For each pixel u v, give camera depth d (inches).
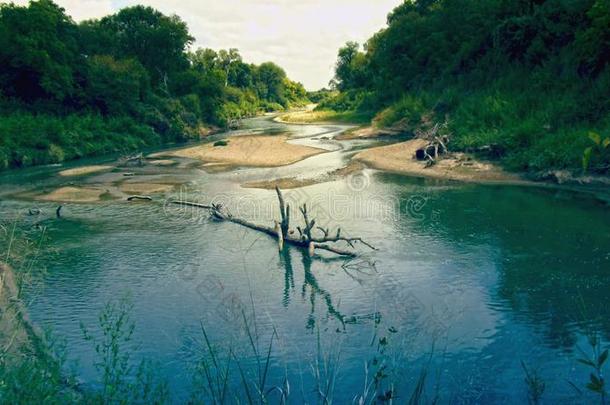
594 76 1153.4
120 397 276.7
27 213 806.5
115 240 652.7
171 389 317.1
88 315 431.5
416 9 2795.3
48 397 222.2
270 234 669.9
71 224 734.5
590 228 639.1
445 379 329.7
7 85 1621.6
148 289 491.8
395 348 370.3
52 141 1467.8
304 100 6993.1
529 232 634.2
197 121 2253.9
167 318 427.8
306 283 505.0
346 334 395.2
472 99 1464.1
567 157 923.4
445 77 1925.4
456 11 2149.4
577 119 1023.0
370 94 2859.3
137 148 1734.7
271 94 5733.3
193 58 4677.7
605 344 365.1
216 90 2640.3
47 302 455.8
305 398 309.7
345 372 339.6
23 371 239.5
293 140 1875.0
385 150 1371.8
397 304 447.5
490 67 1625.2
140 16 2743.6
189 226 720.3
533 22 1482.5
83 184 1066.1
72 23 2208.4
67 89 1708.9
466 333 390.6
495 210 748.6
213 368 344.8
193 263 565.9
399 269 530.0
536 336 382.3
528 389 315.9
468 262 540.4
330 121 2805.1
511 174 993.5
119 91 1898.4
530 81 1339.8
